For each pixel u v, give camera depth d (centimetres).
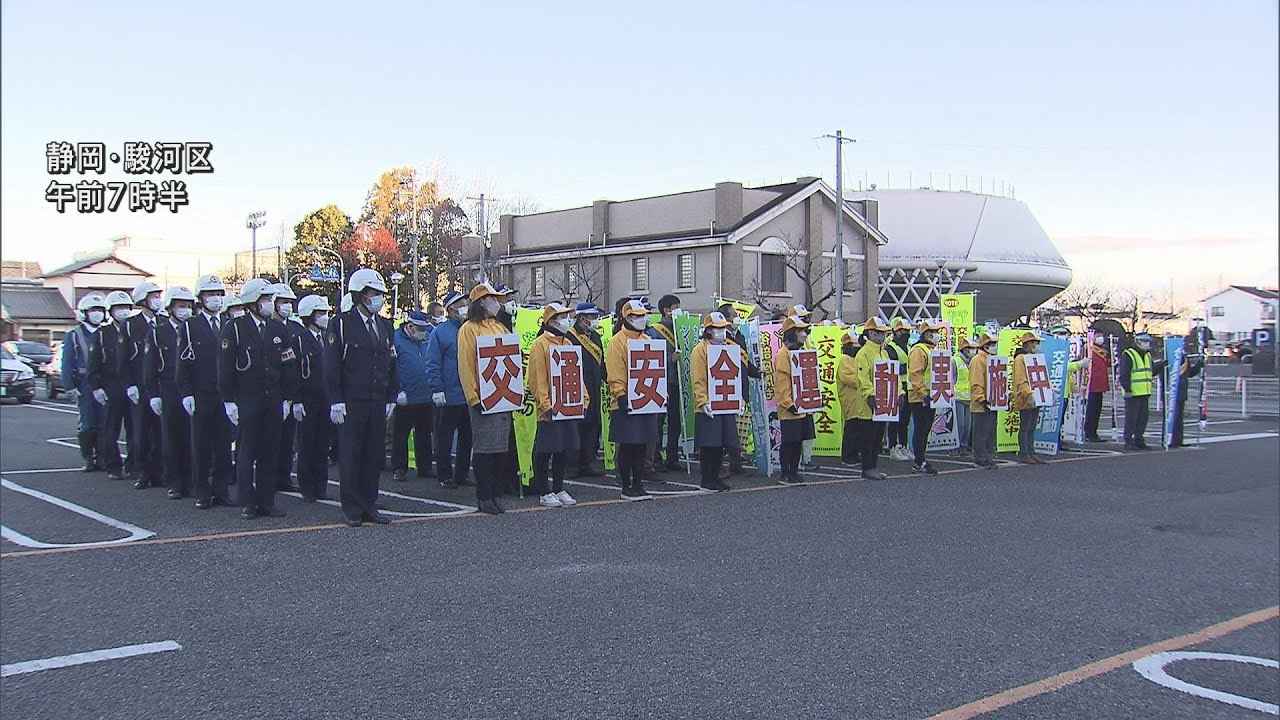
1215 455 1730
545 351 1070
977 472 1458
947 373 1454
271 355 998
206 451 1057
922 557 870
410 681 541
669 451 1408
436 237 5131
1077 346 1861
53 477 1312
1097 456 1691
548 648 600
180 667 558
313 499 1123
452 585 737
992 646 633
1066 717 522
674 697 525
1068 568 849
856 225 4622
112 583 732
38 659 568
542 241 4894
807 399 1296
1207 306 9038
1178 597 775
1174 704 548
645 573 784
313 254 5297
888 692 544
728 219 4066
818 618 677
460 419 1212
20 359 3153
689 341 1405
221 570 774
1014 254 6681
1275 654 648
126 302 1241
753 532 959
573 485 1262
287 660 571
